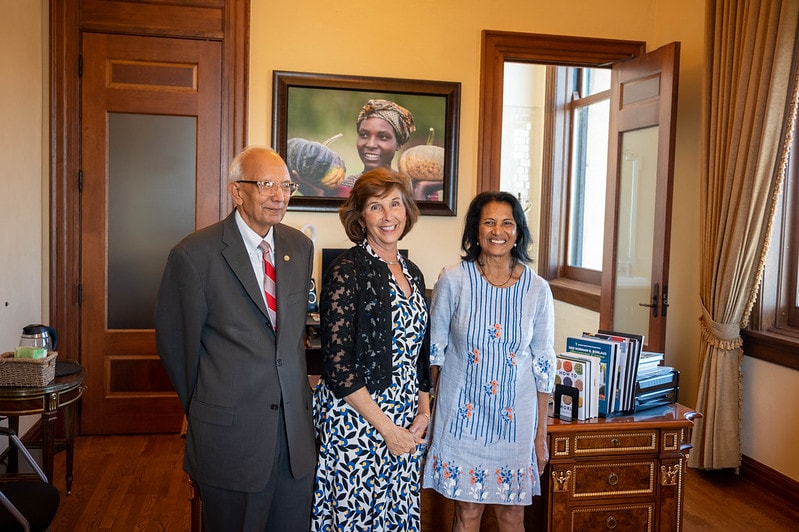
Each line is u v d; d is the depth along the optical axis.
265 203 2.12
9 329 3.75
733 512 3.60
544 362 2.43
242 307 2.12
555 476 2.61
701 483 3.99
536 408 2.45
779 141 3.69
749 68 3.82
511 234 2.36
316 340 4.43
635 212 4.76
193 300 2.10
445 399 2.42
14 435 2.59
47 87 4.41
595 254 6.55
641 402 2.82
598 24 4.99
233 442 2.09
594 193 6.58
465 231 2.47
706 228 4.16
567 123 7.00
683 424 2.70
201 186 4.63
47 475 3.08
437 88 4.73
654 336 4.39
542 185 7.12
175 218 4.63
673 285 4.86
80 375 3.28
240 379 2.10
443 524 2.78
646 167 4.64
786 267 3.99
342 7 4.66
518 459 2.40
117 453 4.30
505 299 2.39
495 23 4.85
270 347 2.14
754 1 3.76
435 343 2.41
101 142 4.52
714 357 4.02
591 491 2.66
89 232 4.55
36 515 2.28
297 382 2.19
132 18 4.48
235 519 2.14
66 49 4.43
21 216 3.97
